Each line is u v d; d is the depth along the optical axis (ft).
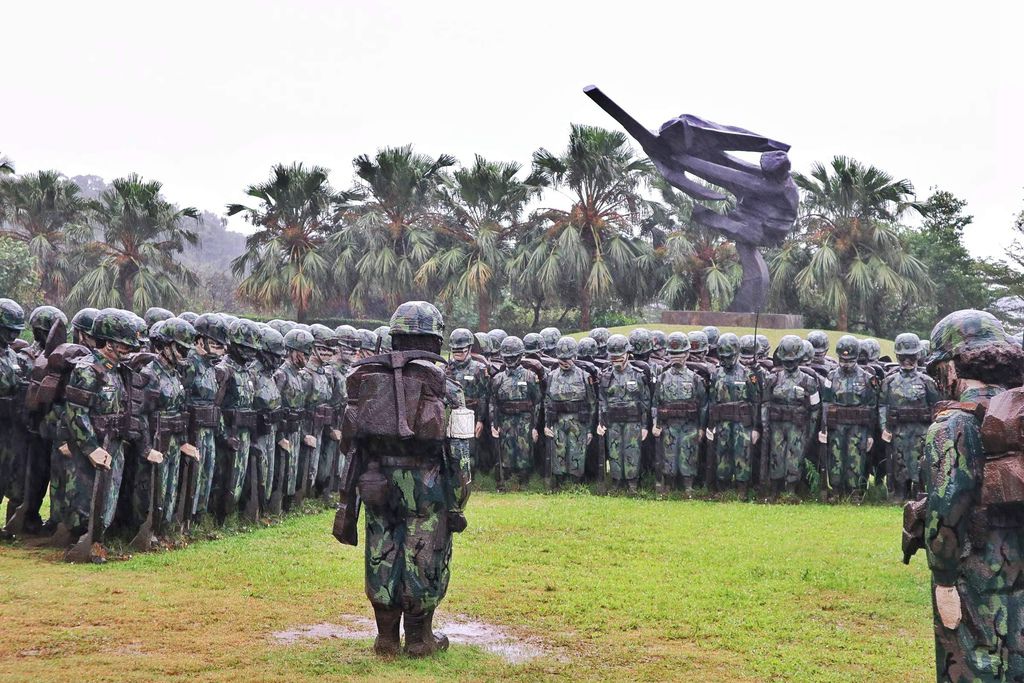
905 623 28.02
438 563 23.34
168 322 37.22
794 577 33.68
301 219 137.18
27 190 152.35
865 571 34.73
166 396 36.83
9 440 38.58
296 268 133.39
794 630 26.99
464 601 29.76
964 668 16.03
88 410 33.53
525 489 59.06
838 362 55.47
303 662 22.81
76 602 27.91
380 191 136.26
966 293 142.41
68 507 35.04
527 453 58.70
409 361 23.20
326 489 50.21
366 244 133.69
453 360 58.85
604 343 65.67
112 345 34.27
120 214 145.07
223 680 21.36
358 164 135.23
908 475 54.03
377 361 23.30
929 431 16.46
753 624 27.50
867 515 49.62
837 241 128.88
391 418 22.63
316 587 30.96
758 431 55.57
